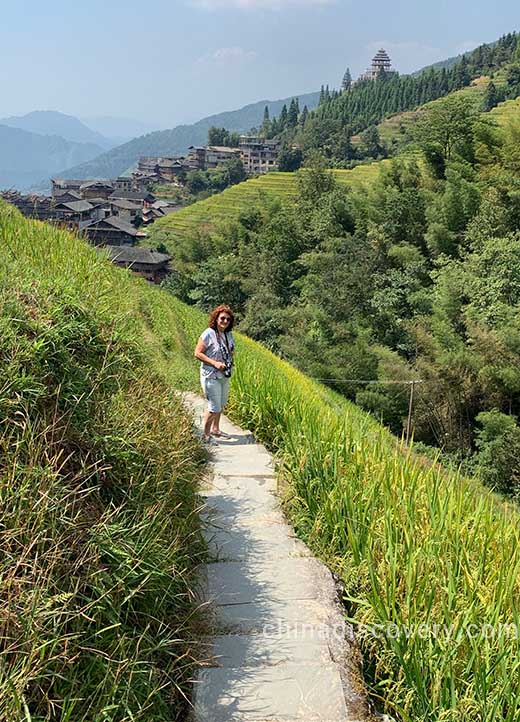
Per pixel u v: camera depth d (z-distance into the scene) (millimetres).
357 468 5617
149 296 18312
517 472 22734
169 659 3283
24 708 2424
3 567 2770
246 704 3135
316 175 67250
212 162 155875
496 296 33125
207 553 4562
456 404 29203
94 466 3850
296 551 4785
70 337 4449
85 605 3018
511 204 42156
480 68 149125
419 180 54438
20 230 8719
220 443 7738
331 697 3213
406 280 39250
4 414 3492
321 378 32969
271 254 54188
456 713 2951
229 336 7723
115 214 87438
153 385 5852
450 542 4086
